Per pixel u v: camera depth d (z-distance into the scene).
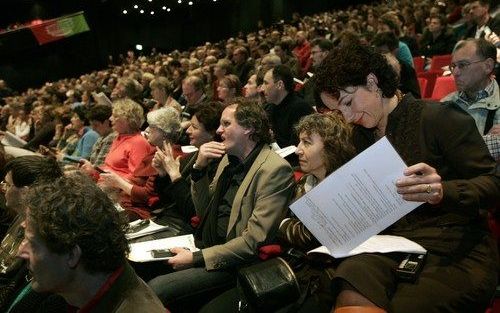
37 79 21.12
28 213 1.16
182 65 10.27
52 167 2.27
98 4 22.17
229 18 22.53
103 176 3.39
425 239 1.56
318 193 1.42
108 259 1.16
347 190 1.40
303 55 8.16
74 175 1.28
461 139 1.53
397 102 1.66
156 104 5.69
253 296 1.72
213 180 2.76
